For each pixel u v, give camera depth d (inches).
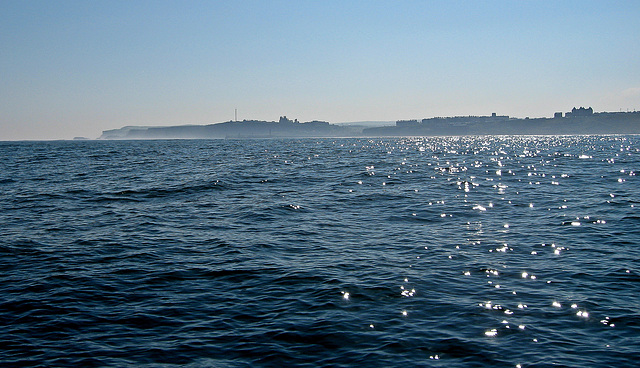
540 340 461.1
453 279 637.3
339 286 607.8
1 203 1293.1
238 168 2493.8
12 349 451.8
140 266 701.3
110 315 526.0
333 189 1582.2
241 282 629.9
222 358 433.1
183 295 584.4
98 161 3196.4
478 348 446.0
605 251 773.9
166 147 6752.0
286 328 489.7
